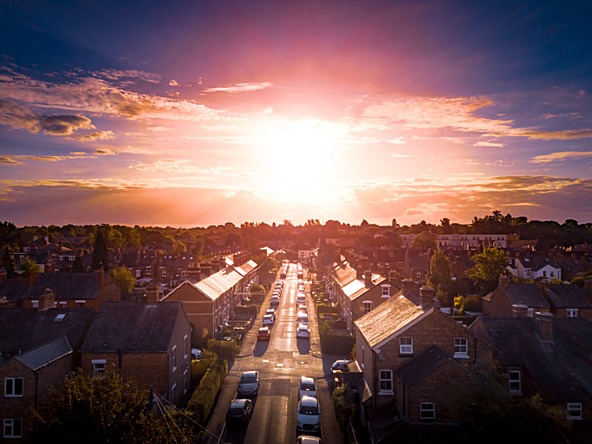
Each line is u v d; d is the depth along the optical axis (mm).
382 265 132625
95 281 79625
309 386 47719
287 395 48156
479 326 42594
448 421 33562
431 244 190875
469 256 136375
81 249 153000
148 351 43000
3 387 36344
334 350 64312
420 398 33938
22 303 75562
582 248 168000
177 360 46812
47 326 45406
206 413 42125
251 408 44312
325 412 44469
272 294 113812
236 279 97750
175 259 135125
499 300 76500
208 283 76188
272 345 68500
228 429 40188
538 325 40812
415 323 39156
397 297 51469
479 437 28672
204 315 67812
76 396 28391
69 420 27750
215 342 60562
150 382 42875
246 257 138250
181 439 31484
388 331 40969
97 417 27891
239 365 58781
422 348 39031
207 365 52750
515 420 28359
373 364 39156
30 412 36219
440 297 94312
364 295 69000
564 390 35406
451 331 38969
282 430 39906
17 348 43375
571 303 71750
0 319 46000
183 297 68000
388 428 34000
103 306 46844
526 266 126500
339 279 97750
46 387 38062
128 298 96000
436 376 33938
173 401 45094
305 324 77812
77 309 47281
